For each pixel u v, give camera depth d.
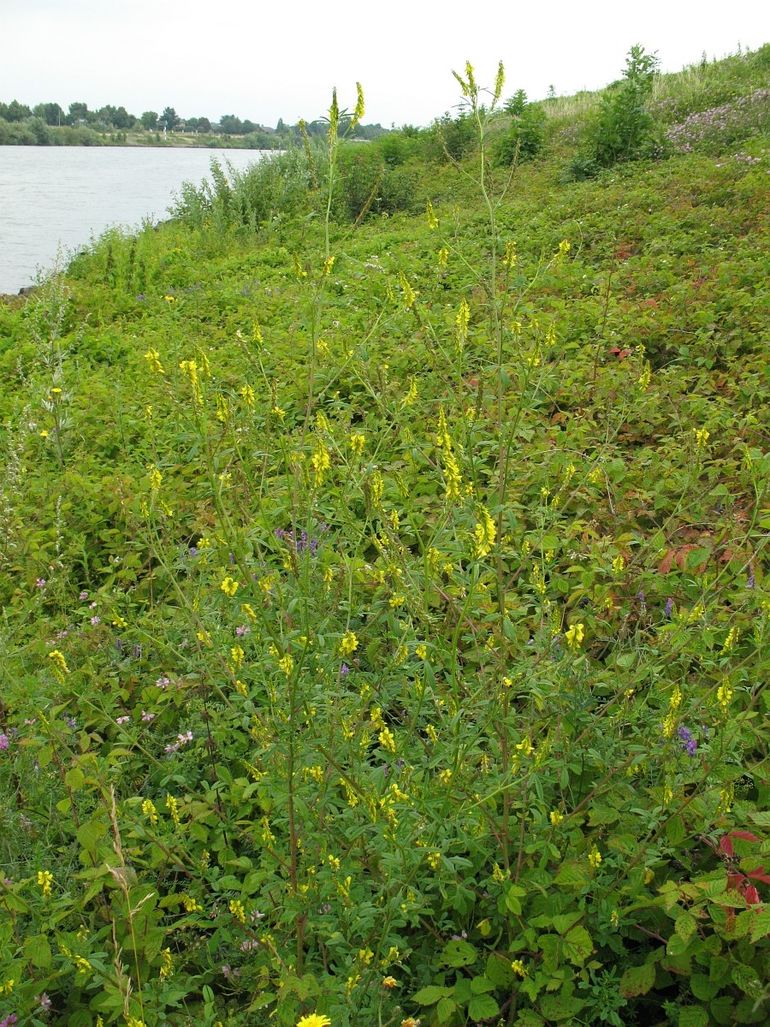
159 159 63.22
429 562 2.25
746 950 2.03
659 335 5.86
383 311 3.20
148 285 11.13
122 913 2.21
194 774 2.80
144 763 2.93
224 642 2.64
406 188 15.59
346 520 2.72
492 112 2.56
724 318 5.97
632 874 2.14
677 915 1.99
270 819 2.39
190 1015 2.12
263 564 2.51
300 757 1.99
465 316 2.64
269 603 2.26
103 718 2.99
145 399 6.06
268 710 2.26
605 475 3.92
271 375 5.70
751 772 2.26
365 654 2.66
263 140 95.88
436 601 2.71
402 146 19.52
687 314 6.05
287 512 2.66
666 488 4.00
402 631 2.46
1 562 4.20
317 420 2.71
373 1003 1.98
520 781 2.10
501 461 2.37
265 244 13.73
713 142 13.40
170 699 3.13
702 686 2.72
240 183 15.73
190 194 16.19
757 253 7.05
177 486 4.64
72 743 2.84
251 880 2.13
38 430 5.58
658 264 7.43
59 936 2.17
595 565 3.30
